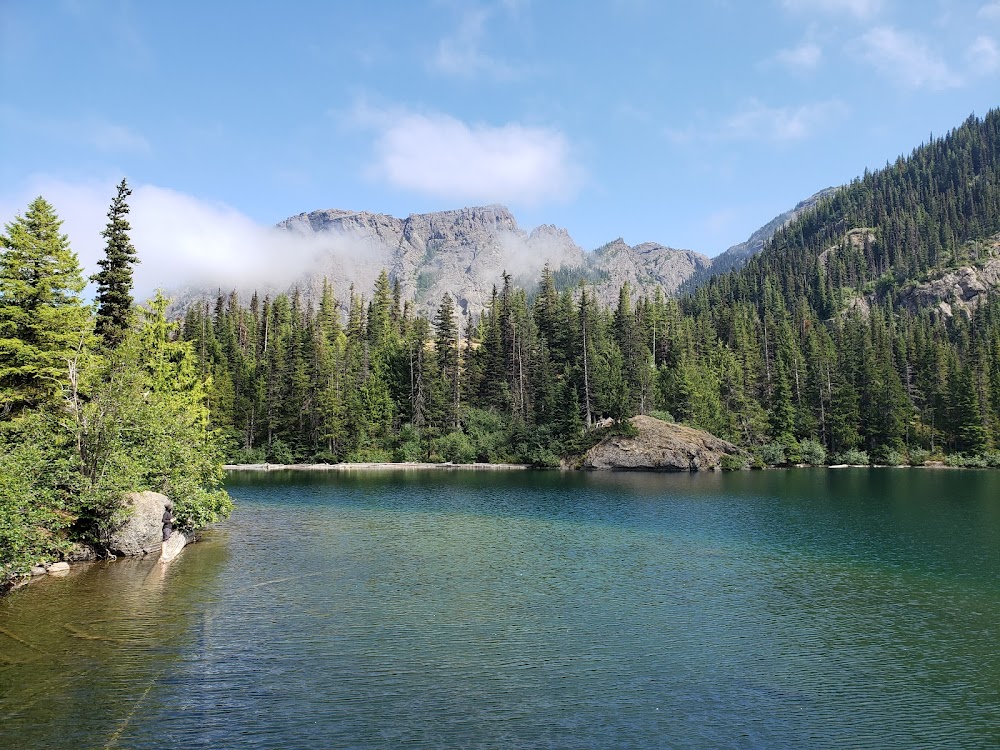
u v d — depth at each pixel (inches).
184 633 690.8
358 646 662.5
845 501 2042.3
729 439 4033.0
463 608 807.7
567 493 2283.5
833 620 778.2
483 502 1999.3
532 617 772.6
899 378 4530.0
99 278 1720.0
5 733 461.4
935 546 1268.5
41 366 1365.7
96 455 1062.4
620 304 5319.9
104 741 453.1
